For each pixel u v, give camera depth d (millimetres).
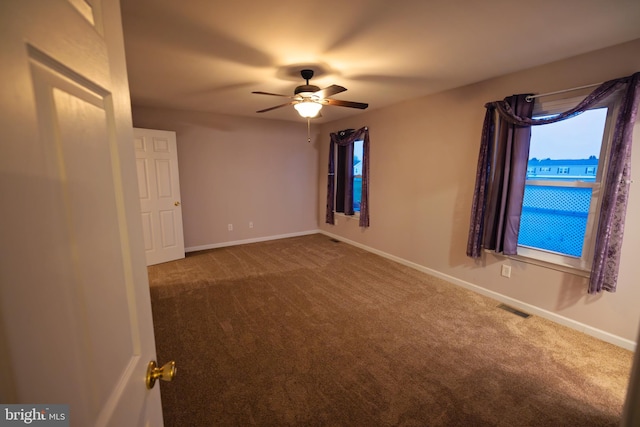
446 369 1916
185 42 2037
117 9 648
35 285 342
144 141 3797
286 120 5211
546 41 2002
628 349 2105
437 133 3365
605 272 2129
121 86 645
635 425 446
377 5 1586
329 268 3830
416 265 3785
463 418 1547
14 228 310
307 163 5582
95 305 490
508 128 2561
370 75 2721
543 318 2561
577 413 1581
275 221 5379
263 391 1724
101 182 531
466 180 3107
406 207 3857
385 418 1545
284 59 2336
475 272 3092
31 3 356
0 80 298
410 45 2078
